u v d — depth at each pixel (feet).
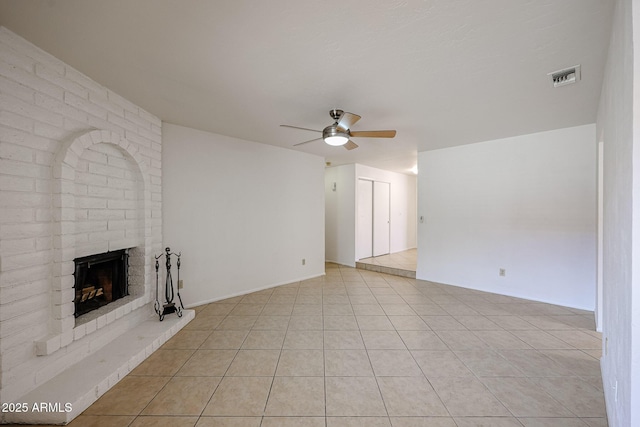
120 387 6.29
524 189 12.48
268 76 6.97
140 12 4.73
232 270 12.84
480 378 6.68
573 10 4.64
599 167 9.21
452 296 13.03
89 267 7.63
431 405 5.77
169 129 10.61
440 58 6.16
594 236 10.85
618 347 4.23
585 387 6.31
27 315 5.61
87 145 6.81
